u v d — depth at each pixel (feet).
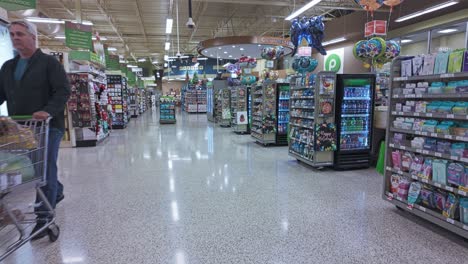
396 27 32.30
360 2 14.78
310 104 16.39
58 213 10.27
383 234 8.62
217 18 48.26
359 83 15.97
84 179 14.55
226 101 39.63
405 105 10.05
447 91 8.50
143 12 42.83
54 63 8.55
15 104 8.39
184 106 83.71
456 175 8.18
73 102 23.63
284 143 24.18
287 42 31.01
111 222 9.51
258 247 7.90
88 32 25.03
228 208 10.62
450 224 8.31
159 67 110.73
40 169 7.41
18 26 7.95
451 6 25.54
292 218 9.75
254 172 15.72
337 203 11.10
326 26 42.57
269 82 23.47
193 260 7.31
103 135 27.45
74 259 7.37
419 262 7.18
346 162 16.10
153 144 25.18
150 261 7.28
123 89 39.17
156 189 12.87
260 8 42.73
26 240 6.99
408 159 9.87
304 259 7.32
